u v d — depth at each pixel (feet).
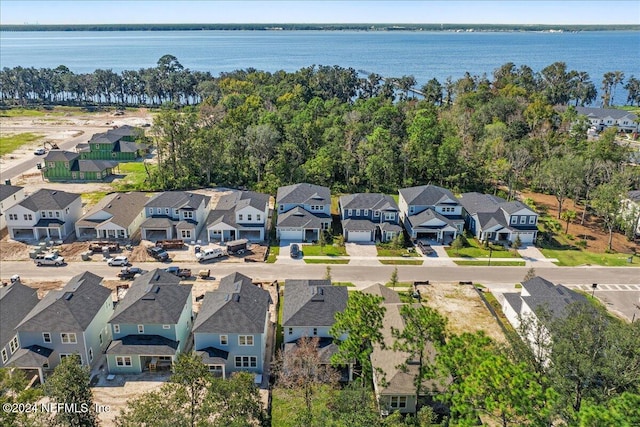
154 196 268.62
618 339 113.60
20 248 237.66
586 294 206.49
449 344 114.01
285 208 269.85
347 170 341.21
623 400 92.43
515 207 262.67
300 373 141.08
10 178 351.46
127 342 154.40
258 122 402.52
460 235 255.09
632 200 279.49
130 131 447.01
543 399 98.37
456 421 113.09
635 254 249.75
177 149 345.51
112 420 124.88
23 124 546.26
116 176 364.17
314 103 490.08
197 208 258.98
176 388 117.50
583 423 88.74
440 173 351.05
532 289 181.27
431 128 362.12
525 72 634.84
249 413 118.32
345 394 127.44
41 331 149.59
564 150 351.05
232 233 252.83
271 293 200.95
